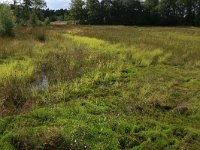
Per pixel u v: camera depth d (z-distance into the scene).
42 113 9.25
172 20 87.69
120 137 8.33
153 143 8.27
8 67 15.15
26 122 8.58
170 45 25.47
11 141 7.50
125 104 11.05
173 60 19.92
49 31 37.75
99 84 13.94
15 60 17.59
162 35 37.19
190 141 8.62
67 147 7.51
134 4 87.44
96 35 33.97
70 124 8.66
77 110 9.88
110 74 15.31
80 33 36.78
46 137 7.51
